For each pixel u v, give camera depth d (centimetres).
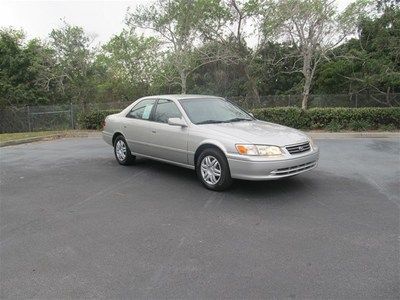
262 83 2872
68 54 2625
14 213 570
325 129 1577
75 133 1702
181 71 2462
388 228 479
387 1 1973
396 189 654
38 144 1378
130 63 3247
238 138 618
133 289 351
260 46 2442
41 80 2638
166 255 418
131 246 443
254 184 695
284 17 2095
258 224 501
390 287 344
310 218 520
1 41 2686
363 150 1071
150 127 779
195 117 716
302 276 366
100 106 2212
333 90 2494
